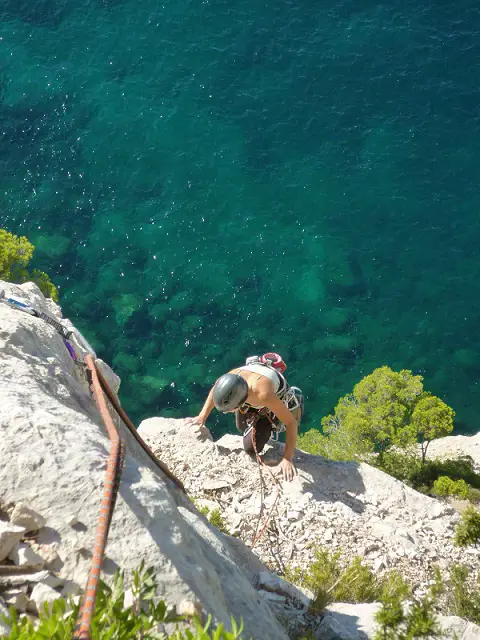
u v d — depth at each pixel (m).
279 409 7.37
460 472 27.23
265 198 43.44
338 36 50.47
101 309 39.00
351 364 37.59
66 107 47.06
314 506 8.99
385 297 39.81
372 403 27.09
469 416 35.53
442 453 32.06
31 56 49.03
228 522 8.49
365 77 48.50
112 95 47.47
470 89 47.91
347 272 40.66
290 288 40.03
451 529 9.43
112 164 44.66
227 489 9.10
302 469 9.84
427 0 52.44
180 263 40.81
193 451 9.67
